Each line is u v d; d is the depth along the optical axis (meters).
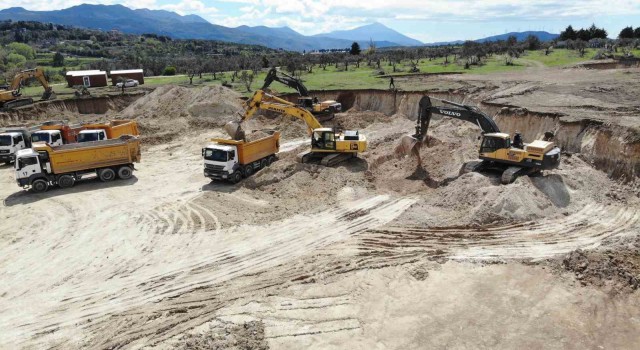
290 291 14.22
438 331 12.23
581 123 25.53
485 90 38.72
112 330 12.67
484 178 20.98
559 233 17.64
